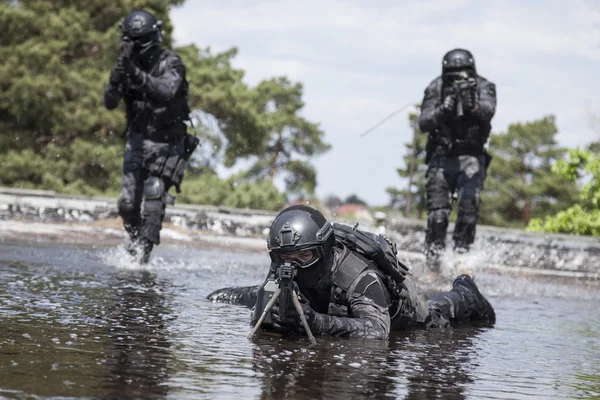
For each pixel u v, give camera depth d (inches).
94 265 665.0
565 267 1197.1
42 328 327.0
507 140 5561.0
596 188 1697.8
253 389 241.3
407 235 1258.0
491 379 291.7
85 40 2810.0
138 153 716.0
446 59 787.4
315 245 363.3
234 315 415.5
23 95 2591.0
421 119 813.2
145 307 421.7
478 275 957.8
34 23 2728.8
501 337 420.5
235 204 3312.0
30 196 1245.1
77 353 277.6
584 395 273.9
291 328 360.8
